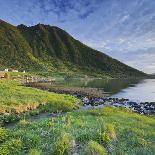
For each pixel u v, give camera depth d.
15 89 60.69
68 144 17.34
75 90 94.62
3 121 31.50
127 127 27.36
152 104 66.69
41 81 149.62
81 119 31.33
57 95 61.34
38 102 45.69
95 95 81.69
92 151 16.72
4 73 128.75
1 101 40.28
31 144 18.00
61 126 24.02
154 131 28.66
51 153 16.48
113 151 18.19
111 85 148.12
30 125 24.81
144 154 18.92
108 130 22.02
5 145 16.98
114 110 45.59
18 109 38.09
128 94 95.06
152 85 166.25
